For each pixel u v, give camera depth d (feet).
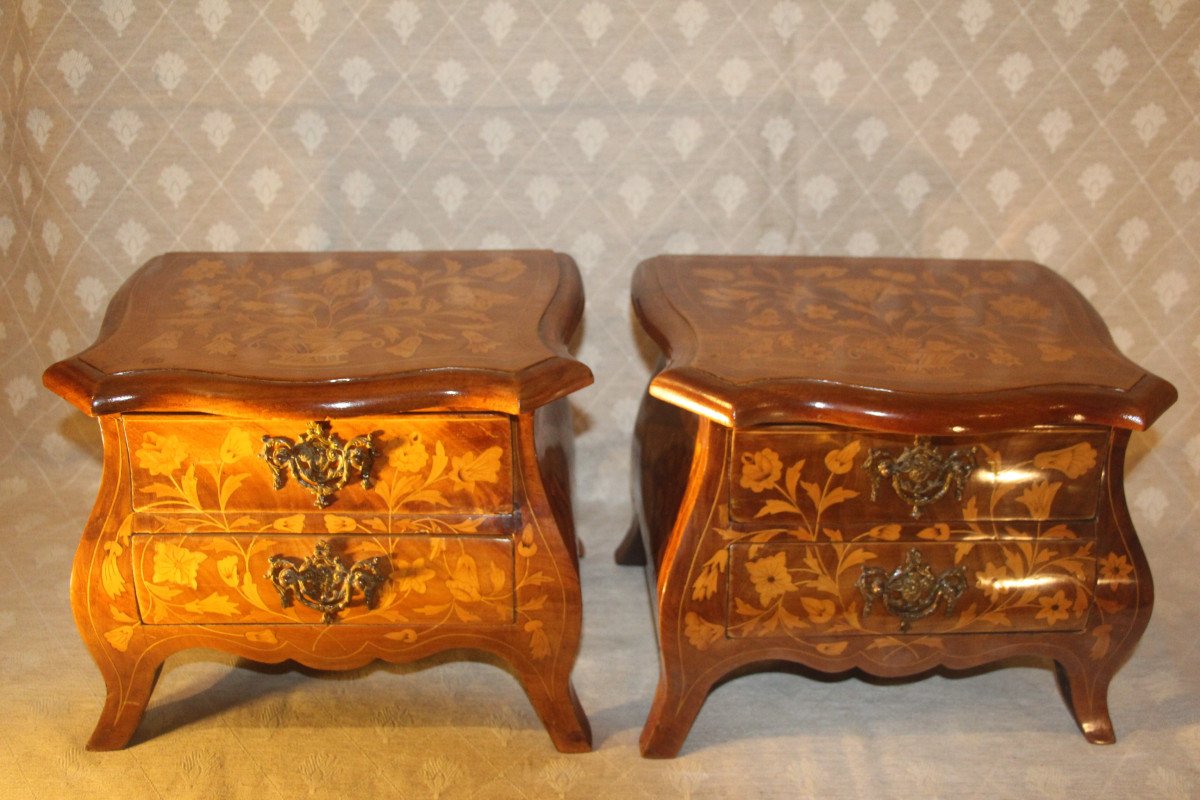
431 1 6.14
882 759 5.14
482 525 4.59
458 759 5.09
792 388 4.40
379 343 4.74
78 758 5.05
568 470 5.44
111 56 6.24
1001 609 4.80
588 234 6.72
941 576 4.71
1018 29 6.20
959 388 4.45
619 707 5.49
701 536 4.64
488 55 6.27
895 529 4.66
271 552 4.62
